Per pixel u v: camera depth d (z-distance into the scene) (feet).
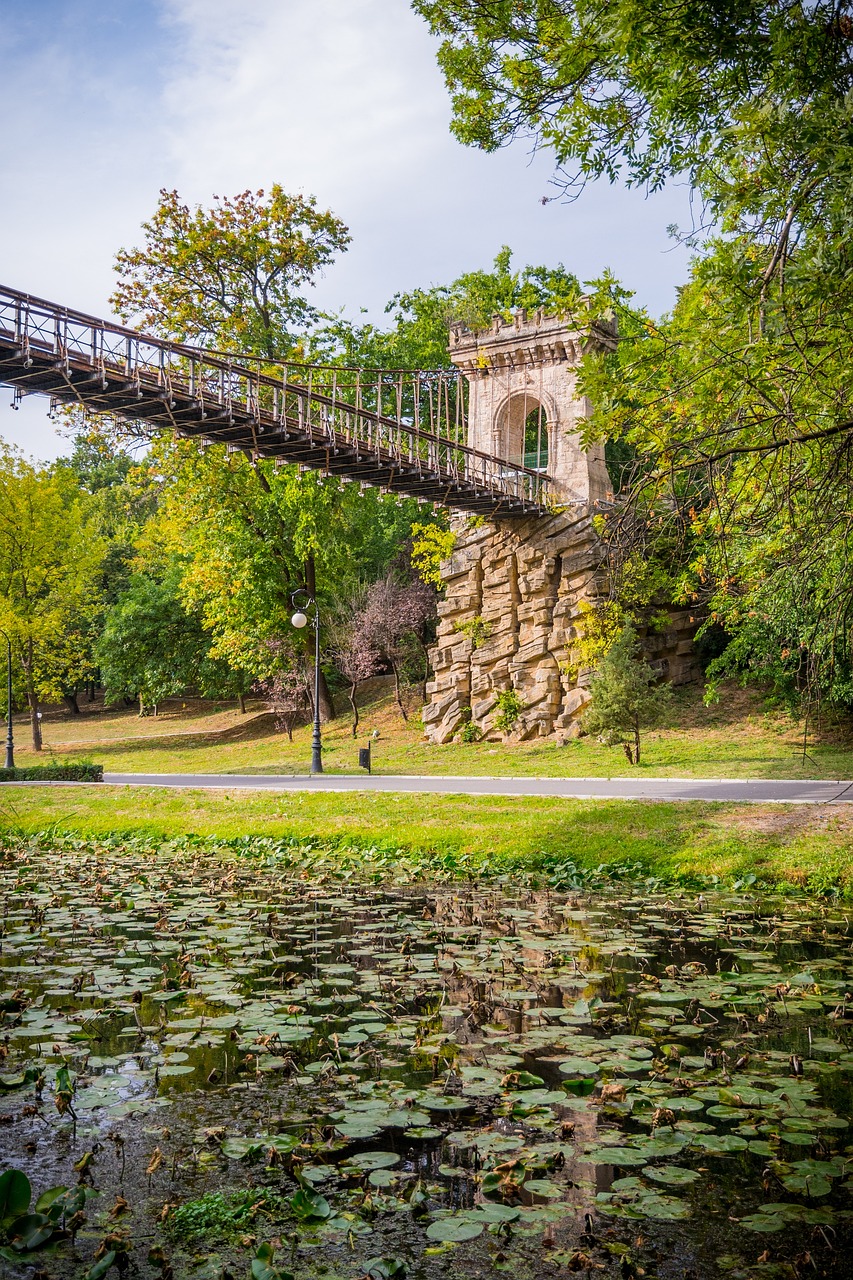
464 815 50.34
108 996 21.71
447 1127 14.92
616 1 19.36
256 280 108.47
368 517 122.83
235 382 65.62
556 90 22.21
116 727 166.81
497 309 128.26
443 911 32.55
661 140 21.58
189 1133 14.79
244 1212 12.50
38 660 137.08
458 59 22.93
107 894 35.76
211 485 113.70
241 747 122.21
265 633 118.83
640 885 37.81
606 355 21.77
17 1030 19.17
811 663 25.55
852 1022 19.86
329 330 112.06
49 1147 14.42
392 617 113.91
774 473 21.12
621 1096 15.93
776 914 32.07
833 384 19.02
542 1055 18.07
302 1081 16.78
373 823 50.44
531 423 128.47
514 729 96.48
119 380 54.49
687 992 22.07
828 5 18.03
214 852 47.47
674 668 99.09
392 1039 18.90
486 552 101.76
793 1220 12.14
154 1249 11.53
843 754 73.92
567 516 95.66
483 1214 12.26
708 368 18.90
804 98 18.69
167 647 149.18
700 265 18.66
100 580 195.83
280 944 27.17
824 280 17.10
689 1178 13.26
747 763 73.10
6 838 52.75
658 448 20.26
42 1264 11.37
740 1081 16.52
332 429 70.08
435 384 124.77
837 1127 14.69
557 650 95.55
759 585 24.61
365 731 115.34
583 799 52.95
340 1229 12.01
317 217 107.76
